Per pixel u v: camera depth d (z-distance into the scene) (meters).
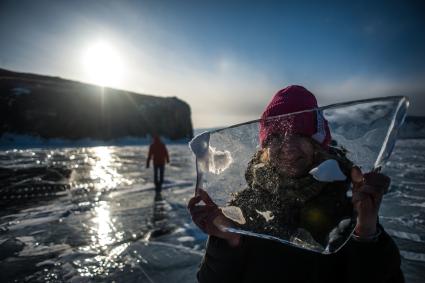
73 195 7.72
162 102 74.75
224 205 0.94
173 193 7.93
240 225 0.90
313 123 0.86
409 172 10.57
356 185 0.79
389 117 0.78
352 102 0.82
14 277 3.22
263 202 0.88
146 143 60.78
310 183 0.82
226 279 0.98
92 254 3.81
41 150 31.75
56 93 52.12
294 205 0.84
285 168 0.86
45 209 6.23
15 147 38.22
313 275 0.92
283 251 0.97
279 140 0.88
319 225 0.80
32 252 3.88
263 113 1.12
